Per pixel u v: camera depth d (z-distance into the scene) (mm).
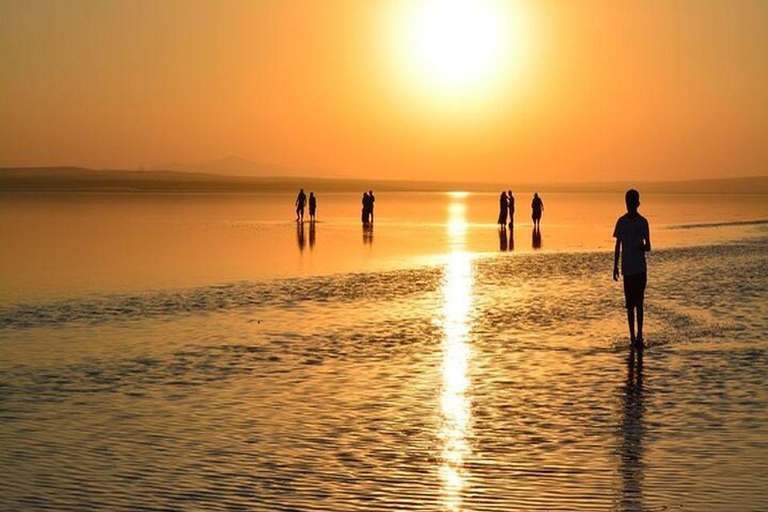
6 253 64375
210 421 18422
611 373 23109
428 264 54688
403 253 63750
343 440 17000
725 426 17797
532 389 21328
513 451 16219
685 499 13570
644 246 27016
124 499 13695
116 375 23000
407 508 13297
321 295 39781
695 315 33156
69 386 21734
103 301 37875
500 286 43062
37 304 37031
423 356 25578
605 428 17766
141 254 63281
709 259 57031
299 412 19172
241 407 19609
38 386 21734
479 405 19781
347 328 30672
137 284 44312
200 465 15430
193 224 108625
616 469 15078
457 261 56750
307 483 14438
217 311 34906
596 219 132125
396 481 14547
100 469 15195
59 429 17781
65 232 91438
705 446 16375
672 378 22438
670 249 65438
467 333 29578
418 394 20875
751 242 73125
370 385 21844
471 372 23328
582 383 21953
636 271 26922
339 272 49906
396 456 15938
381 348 26859
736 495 13719
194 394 20875
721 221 116562
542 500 13594
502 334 29344
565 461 15570
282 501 13602
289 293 40500
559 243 74500
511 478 14648
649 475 14734
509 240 78875
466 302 37375
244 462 15602
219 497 13789
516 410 19312
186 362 24719
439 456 15930
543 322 31922
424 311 34781
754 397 20312
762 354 25438
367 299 38438
